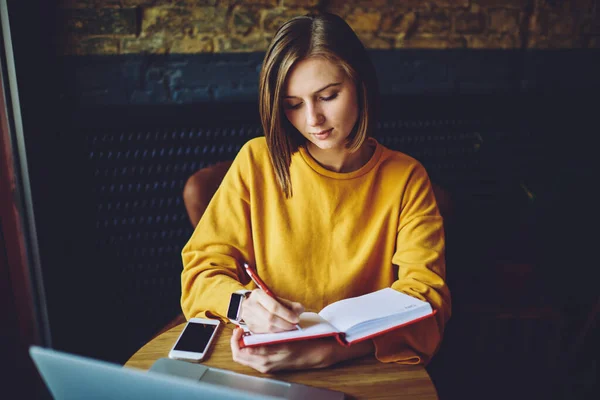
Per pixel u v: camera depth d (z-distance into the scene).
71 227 2.26
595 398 1.84
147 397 0.64
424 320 1.12
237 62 2.25
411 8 2.26
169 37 2.19
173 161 2.34
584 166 2.48
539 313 1.93
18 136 1.97
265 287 0.99
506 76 2.38
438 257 1.24
